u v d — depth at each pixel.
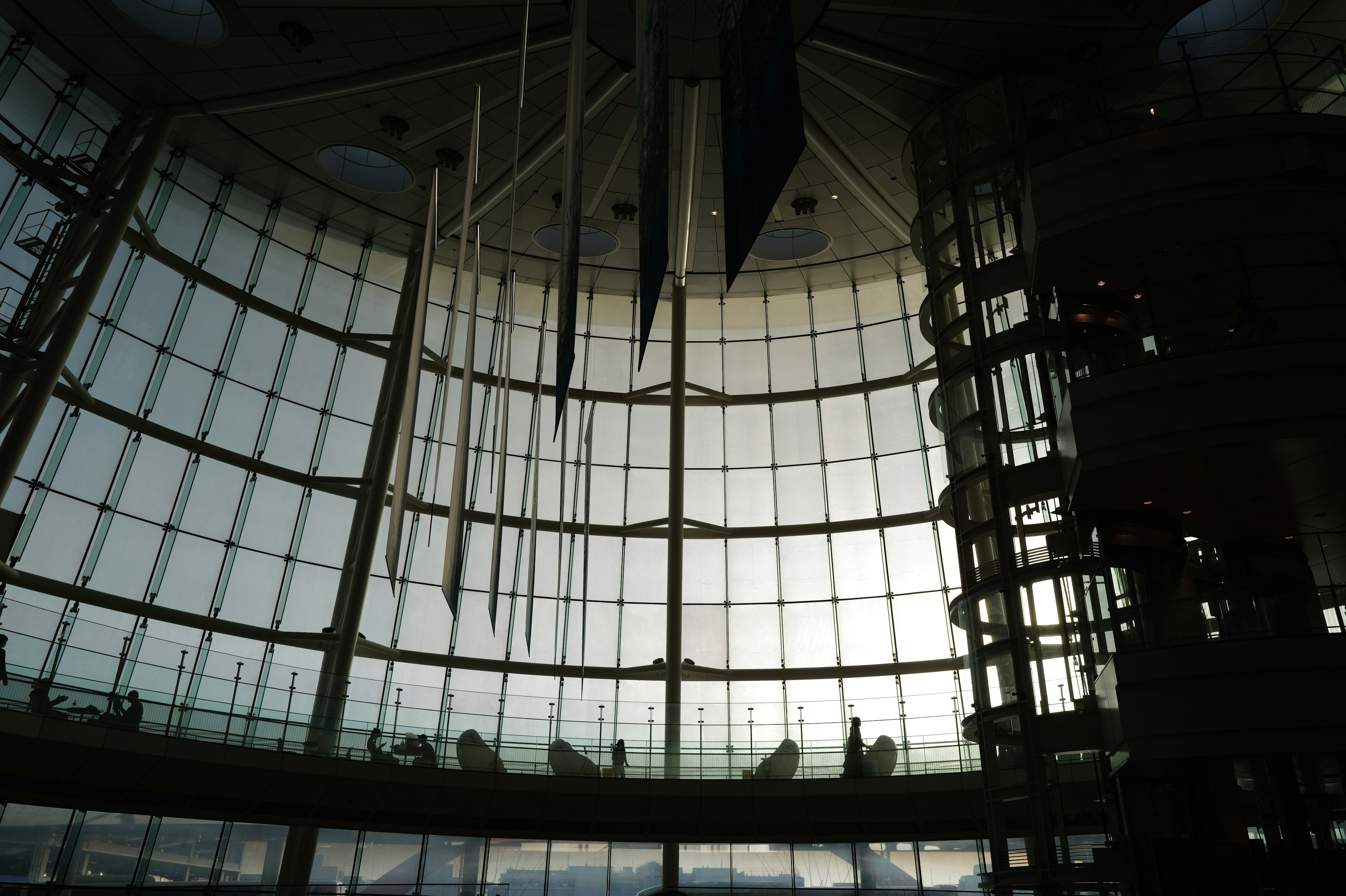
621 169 28.22
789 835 23.36
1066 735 18.58
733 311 36.44
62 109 24.31
